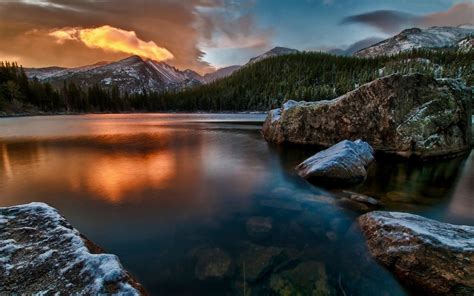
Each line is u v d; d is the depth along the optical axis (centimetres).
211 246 550
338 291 416
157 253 527
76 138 2448
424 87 1361
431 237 440
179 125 4141
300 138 1844
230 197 863
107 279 321
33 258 353
